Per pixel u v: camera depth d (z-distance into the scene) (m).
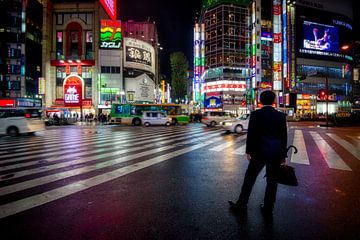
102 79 44.94
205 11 59.28
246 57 55.28
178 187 4.32
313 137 13.09
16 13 39.94
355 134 14.88
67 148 9.06
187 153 7.95
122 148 9.06
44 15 44.06
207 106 55.50
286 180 2.97
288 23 55.59
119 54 45.72
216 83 54.69
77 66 44.56
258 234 2.62
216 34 55.69
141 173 5.33
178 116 28.41
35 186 4.35
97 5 45.62
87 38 46.03
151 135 14.46
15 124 13.84
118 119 27.42
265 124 3.06
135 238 2.52
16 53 39.84
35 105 38.31
